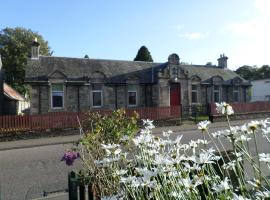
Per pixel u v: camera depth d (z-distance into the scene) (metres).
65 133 22.77
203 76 34.81
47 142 19.52
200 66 37.38
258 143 14.42
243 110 31.44
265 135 3.25
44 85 26.16
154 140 4.15
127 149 5.73
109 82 28.66
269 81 50.41
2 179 10.90
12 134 21.19
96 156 5.56
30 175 11.30
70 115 23.14
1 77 34.56
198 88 33.16
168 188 3.24
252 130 3.29
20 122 21.55
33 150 17.22
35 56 28.22
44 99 26.14
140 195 3.33
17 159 14.52
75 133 23.00
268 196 2.42
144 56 48.16
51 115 22.53
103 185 4.57
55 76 26.45
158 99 30.00
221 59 39.59
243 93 36.91
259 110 32.78
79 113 23.44
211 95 34.22
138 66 32.59
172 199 3.15
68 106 27.00
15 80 54.81
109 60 31.75
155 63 34.12
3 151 17.50
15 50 55.25
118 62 32.00
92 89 28.20
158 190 3.13
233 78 36.25
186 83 31.69
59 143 19.38
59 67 28.09
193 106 32.06
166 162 3.10
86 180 4.94
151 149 4.34
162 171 3.07
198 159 3.21
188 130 23.64
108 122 6.23
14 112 36.47
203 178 3.18
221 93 34.91
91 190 4.90
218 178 3.42
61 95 26.88
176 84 31.58
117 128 6.16
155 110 25.92
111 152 4.29
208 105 30.02
